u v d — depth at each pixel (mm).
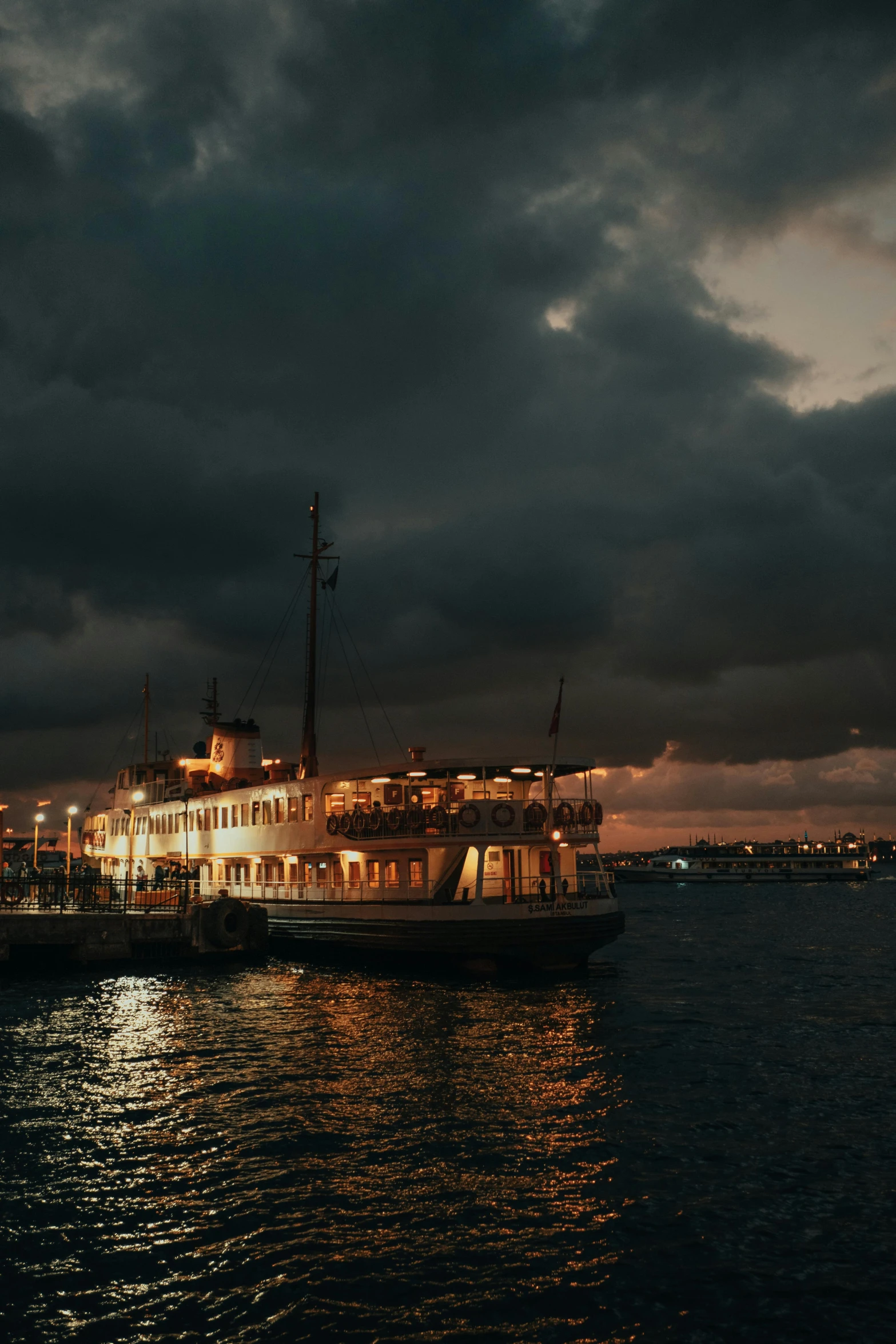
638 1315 12477
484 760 38406
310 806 44000
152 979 41562
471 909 37562
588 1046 27359
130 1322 12352
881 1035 29516
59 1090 22844
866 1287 13156
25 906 50844
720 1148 18469
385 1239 14578
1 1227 15055
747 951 57500
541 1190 16391
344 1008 33531
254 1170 17375
